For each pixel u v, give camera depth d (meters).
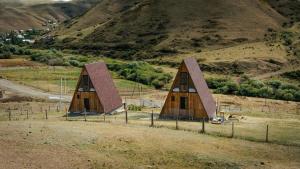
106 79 70.88
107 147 37.81
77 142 38.41
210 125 53.69
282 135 48.34
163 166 34.03
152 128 47.28
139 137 41.56
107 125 47.75
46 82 110.12
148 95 99.19
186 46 192.88
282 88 114.75
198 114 59.31
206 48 189.62
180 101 60.28
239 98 99.50
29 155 33.50
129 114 65.56
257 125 55.81
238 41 195.38
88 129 44.06
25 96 88.38
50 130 42.22
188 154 37.31
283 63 157.88
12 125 44.44
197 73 63.66
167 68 156.50
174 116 60.59
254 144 42.81
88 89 65.94
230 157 37.41
